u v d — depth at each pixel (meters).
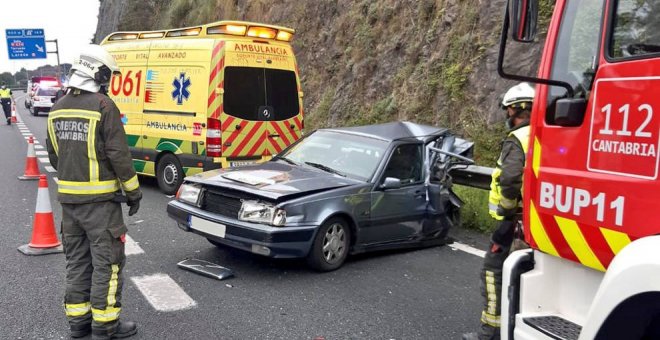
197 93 8.88
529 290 2.84
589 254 2.53
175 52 9.27
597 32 2.57
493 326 3.88
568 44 2.71
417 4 13.52
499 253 3.84
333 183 5.79
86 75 3.93
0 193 9.34
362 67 14.70
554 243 2.71
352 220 5.77
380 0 14.91
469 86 11.30
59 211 8.11
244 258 6.06
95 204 3.93
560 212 2.67
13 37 38.91
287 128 9.66
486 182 7.76
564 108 2.62
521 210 3.71
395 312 4.73
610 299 2.20
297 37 18.31
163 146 9.42
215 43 8.77
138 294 4.94
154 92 9.58
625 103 2.37
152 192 9.80
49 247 6.05
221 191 5.66
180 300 4.82
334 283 5.39
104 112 3.89
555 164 2.70
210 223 5.55
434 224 6.61
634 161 2.32
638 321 2.22
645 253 2.10
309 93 17.00
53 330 4.18
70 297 4.04
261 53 9.29
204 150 8.79
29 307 4.59
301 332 4.28
